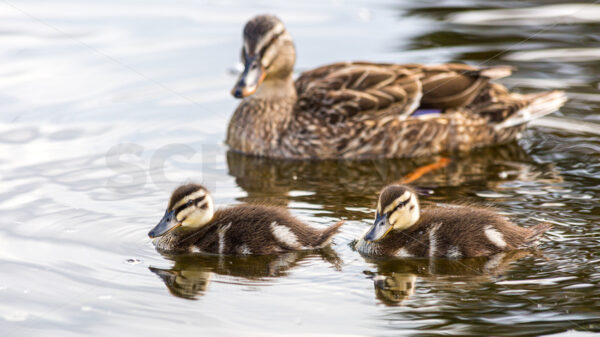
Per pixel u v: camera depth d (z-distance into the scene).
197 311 9.16
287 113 14.86
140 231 11.27
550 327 8.63
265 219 11.10
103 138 14.57
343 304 9.31
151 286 9.79
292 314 9.09
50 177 12.97
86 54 17.98
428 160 14.55
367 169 14.13
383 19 20.09
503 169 13.82
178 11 20.53
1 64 17.27
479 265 10.25
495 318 8.85
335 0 21.36
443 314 9.00
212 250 10.87
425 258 10.57
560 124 15.58
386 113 14.77
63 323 8.96
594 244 10.60
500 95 15.21
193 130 15.23
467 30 19.23
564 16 19.77
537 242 10.68
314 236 10.98
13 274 9.97
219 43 18.56
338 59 17.78
